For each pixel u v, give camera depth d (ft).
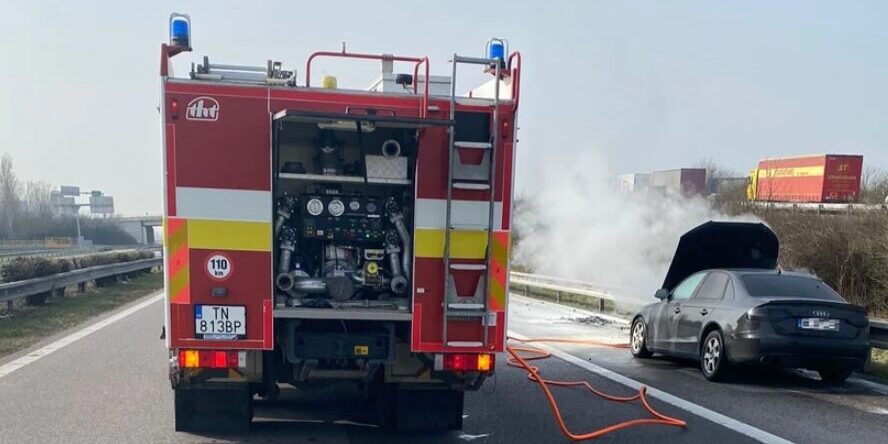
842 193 97.25
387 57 19.63
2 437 19.98
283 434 20.88
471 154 18.38
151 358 32.58
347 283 18.47
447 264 18.28
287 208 18.40
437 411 20.80
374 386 22.03
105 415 22.43
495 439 21.02
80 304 56.24
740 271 32.76
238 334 17.69
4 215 271.08
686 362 36.14
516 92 18.44
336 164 18.83
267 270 17.72
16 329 41.01
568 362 35.45
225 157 17.35
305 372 18.61
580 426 22.72
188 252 17.39
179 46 17.80
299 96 17.61
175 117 17.16
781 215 65.46
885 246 53.06
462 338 18.61
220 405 19.95
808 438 21.44
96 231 293.23
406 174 18.61
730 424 23.04
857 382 30.86
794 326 28.73
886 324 32.99
